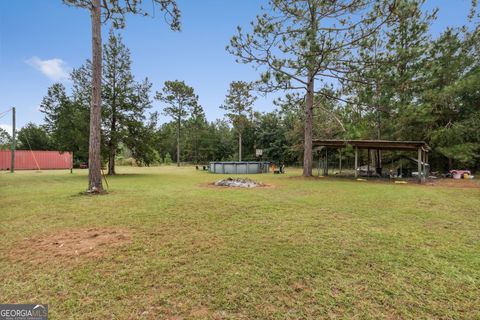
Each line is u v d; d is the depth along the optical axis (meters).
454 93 14.52
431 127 16.03
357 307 1.98
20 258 2.93
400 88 10.77
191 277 2.47
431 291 2.20
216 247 3.27
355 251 3.12
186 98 34.47
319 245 3.33
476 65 15.08
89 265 2.74
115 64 15.62
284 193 8.01
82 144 14.31
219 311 1.94
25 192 8.16
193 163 41.25
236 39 11.15
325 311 1.93
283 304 2.03
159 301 2.07
